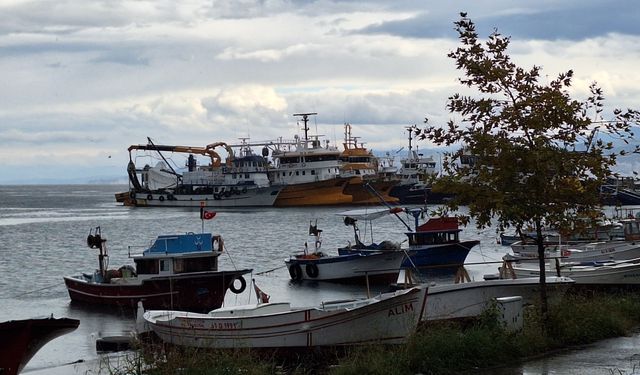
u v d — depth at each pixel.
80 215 142.75
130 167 175.50
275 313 22.97
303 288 47.56
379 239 82.81
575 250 45.62
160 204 167.38
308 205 152.88
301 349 22.78
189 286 39.72
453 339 19.84
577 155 21.81
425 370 19.02
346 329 22.48
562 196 21.55
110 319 37.53
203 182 163.12
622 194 109.19
